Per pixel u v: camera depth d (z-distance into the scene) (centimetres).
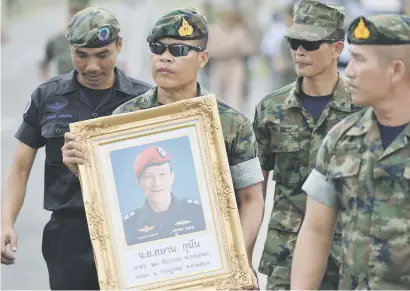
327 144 906
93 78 1138
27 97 3438
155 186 1008
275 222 1159
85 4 2211
